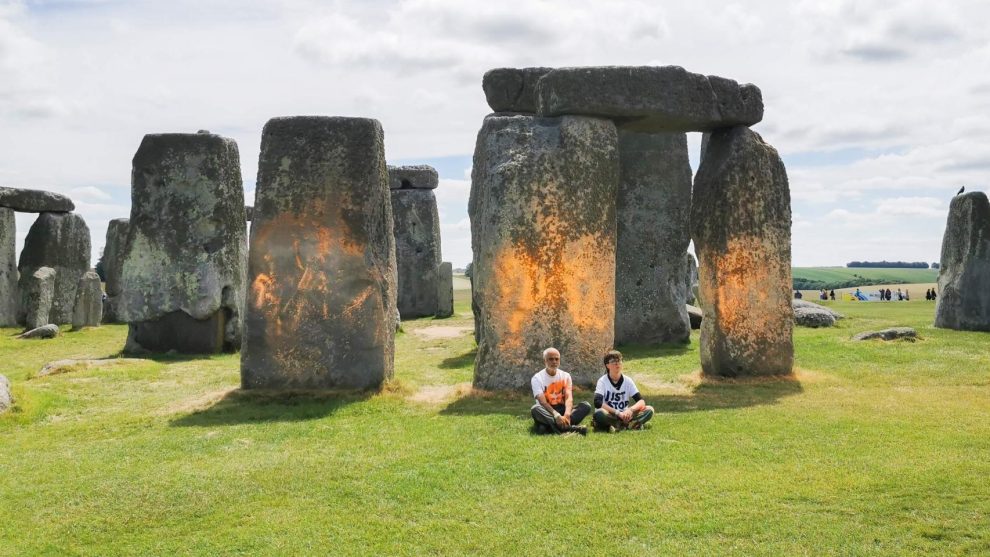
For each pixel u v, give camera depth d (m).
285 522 6.27
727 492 6.68
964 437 8.34
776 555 5.51
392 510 6.49
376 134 11.65
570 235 11.26
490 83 15.27
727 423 9.16
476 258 16.84
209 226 17.03
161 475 7.46
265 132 11.50
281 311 11.34
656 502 6.48
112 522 6.38
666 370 13.53
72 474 7.59
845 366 13.13
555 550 5.68
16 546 5.97
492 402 10.59
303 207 11.42
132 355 16.78
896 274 99.81
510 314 11.21
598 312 11.35
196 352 17.00
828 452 7.84
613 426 8.94
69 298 26.48
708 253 12.38
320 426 9.41
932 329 17.80
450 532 6.02
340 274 11.38
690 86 11.64
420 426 9.29
